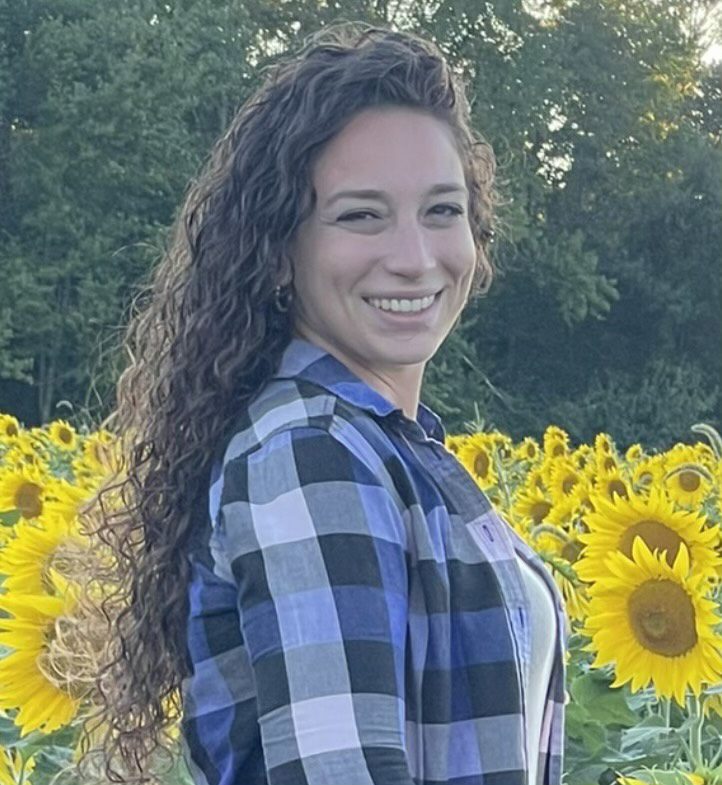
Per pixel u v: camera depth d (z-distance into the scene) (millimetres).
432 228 2217
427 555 2014
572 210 40781
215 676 2053
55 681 3055
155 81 35844
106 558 2541
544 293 38375
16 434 12414
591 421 38219
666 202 40281
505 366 38750
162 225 34562
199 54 36906
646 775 3170
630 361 39438
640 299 39719
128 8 36938
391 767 1886
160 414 2252
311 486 1974
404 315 2199
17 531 3898
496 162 2809
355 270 2178
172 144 35688
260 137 2234
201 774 2082
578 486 7082
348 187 2176
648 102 40812
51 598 3506
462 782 2012
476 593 2062
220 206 2262
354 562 1938
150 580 2207
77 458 10430
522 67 39125
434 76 2230
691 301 39688
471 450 9430
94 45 36250
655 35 40906
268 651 1935
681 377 38438
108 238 35094
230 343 2211
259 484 2000
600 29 40688
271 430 2045
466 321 36469
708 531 4168
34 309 34688
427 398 35844
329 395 2096
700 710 3836
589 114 40688
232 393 2193
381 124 2193
